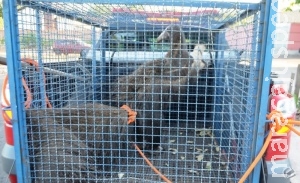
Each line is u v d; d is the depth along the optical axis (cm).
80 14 236
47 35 216
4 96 201
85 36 300
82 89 269
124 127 199
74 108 207
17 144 179
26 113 185
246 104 180
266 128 171
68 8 200
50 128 189
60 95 244
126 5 175
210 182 199
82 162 186
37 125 187
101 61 270
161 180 204
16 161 181
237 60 214
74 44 278
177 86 210
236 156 191
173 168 211
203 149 229
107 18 264
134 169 211
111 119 198
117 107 219
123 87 235
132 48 263
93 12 231
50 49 231
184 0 162
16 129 178
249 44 179
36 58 203
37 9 187
